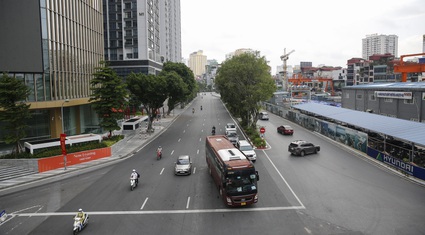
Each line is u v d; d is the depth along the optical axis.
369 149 33.75
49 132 45.47
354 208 19.86
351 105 62.91
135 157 36.09
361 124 38.44
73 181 27.19
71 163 32.50
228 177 19.81
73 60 48.56
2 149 39.19
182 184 25.45
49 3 42.53
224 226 17.64
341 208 19.89
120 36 94.00
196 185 25.09
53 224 18.56
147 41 93.31
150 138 48.84
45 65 41.97
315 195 22.28
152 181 26.48
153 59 103.19
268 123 64.12
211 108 107.56
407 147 32.06
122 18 93.19
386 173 27.58
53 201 22.41
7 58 37.84
